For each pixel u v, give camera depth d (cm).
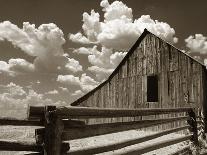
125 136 1633
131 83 2038
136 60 2041
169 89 1889
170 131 887
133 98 2014
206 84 1827
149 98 2245
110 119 2091
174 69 1881
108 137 1589
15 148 384
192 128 1131
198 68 1786
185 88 1827
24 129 1858
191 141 1107
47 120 411
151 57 1980
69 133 452
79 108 468
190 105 1794
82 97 2184
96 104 2152
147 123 714
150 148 714
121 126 595
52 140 413
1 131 1686
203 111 1742
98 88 2164
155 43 1973
